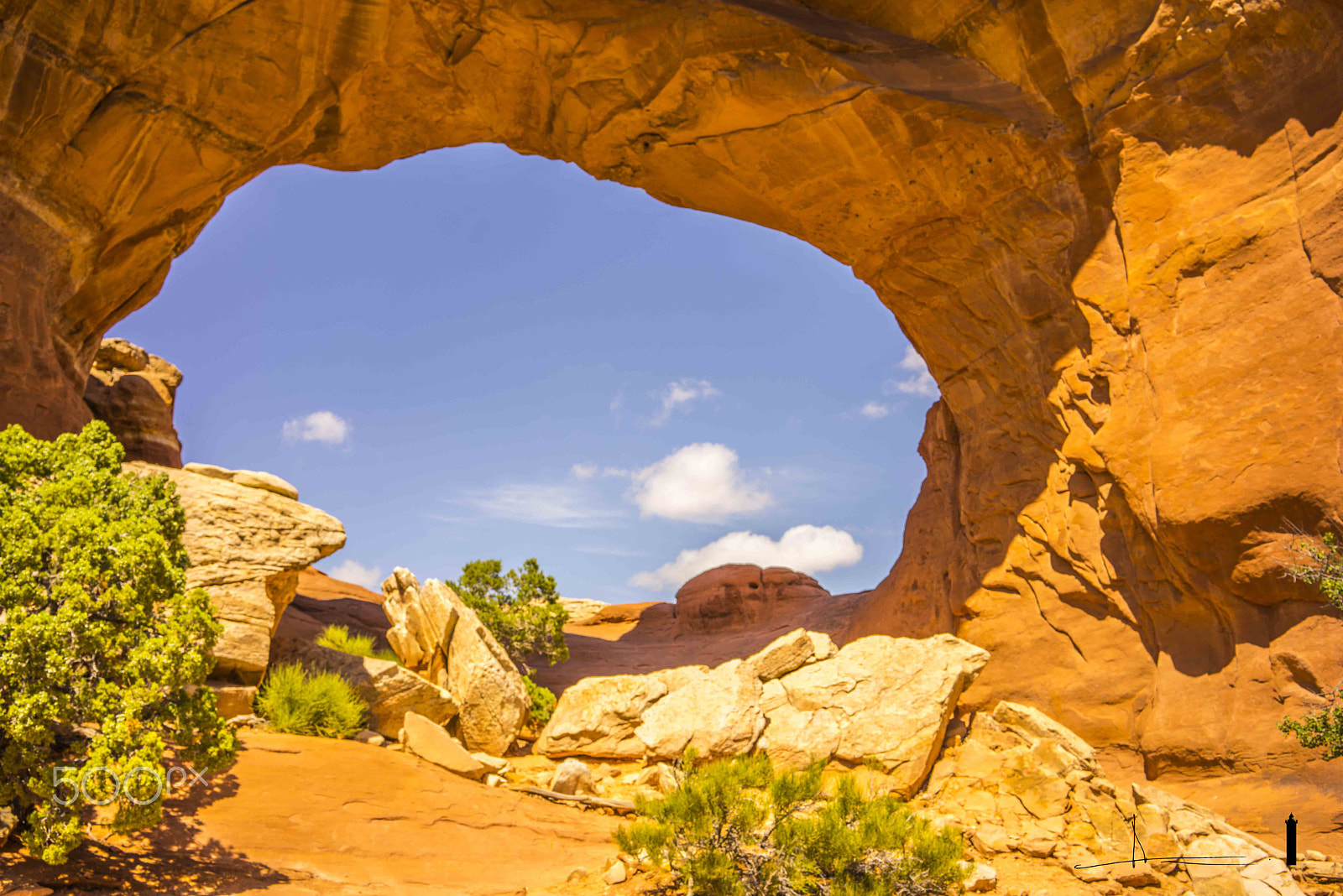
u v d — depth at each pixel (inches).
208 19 530.6
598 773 503.5
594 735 521.7
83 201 554.3
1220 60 531.5
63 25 503.5
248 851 315.9
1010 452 671.1
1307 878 380.2
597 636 1272.1
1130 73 559.5
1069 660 590.6
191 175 595.2
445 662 564.1
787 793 303.0
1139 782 522.3
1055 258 612.1
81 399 583.8
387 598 594.6
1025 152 596.7
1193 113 545.3
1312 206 488.4
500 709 527.2
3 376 497.7
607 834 410.6
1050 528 618.2
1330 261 475.2
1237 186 524.1
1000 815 430.0
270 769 384.2
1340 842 414.9
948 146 611.2
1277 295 495.5
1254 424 488.4
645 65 591.2
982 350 693.9
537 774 491.8
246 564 493.7
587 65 597.6
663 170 683.4
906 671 518.3
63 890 256.4
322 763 406.0
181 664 276.4
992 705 616.4
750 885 295.1
